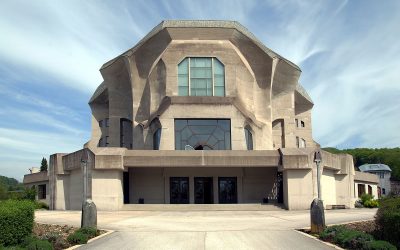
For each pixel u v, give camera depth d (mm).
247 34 43625
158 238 15703
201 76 40562
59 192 38344
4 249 12727
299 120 54438
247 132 39438
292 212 29188
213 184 36812
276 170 37281
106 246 14195
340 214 26703
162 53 41125
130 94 45625
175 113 38031
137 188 36188
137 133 41281
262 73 43000
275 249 13594
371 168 98500
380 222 15031
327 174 37594
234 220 22391
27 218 14484
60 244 14172
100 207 31484
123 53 42875
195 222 21281
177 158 33375
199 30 41219
